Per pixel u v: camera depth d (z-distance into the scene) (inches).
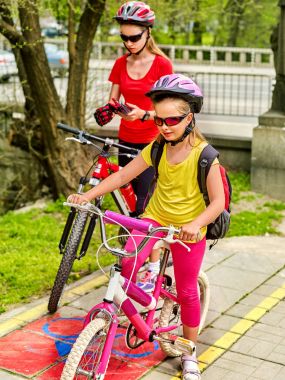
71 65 320.5
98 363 135.4
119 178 145.6
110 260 235.5
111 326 135.6
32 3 275.6
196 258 144.8
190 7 418.3
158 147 142.5
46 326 178.4
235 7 524.7
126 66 198.1
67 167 321.7
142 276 184.5
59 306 191.5
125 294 140.4
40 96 309.1
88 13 310.8
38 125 342.3
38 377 151.8
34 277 218.1
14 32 290.5
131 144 203.0
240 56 1053.8
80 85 321.7
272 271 225.6
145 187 199.3
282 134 328.5
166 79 134.3
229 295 203.0
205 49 1057.5
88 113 373.7
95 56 669.9
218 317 186.9
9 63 384.8
